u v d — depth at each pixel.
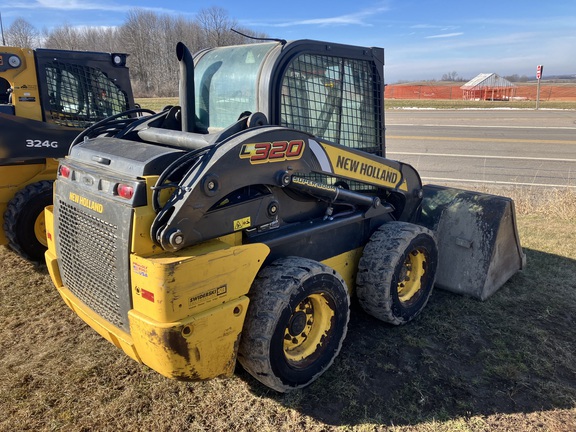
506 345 3.71
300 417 2.93
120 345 2.76
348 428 2.85
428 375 3.34
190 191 2.48
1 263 5.39
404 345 3.70
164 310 2.40
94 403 3.05
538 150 13.02
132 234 2.50
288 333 3.03
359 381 3.27
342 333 3.31
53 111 5.64
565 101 36.34
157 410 2.98
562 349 3.66
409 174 4.17
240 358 2.92
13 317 4.17
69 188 3.04
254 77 3.23
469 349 3.66
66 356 3.57
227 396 3.11
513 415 2.97
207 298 2.55
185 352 2.48
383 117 4.05
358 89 3.80
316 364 3.16
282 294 2.81
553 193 7.87
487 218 4.36
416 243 3.84
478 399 3.11
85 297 3.05
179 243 2.48
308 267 2.99
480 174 10.13
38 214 5.22
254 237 2.97
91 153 3.05
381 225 3.99
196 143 2.97
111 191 2.64
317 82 3.44
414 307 3.98
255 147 2.75
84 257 2.96
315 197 3.31
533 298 4.45
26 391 3.16
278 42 3.24
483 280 4.35
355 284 3.97
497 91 43.22
